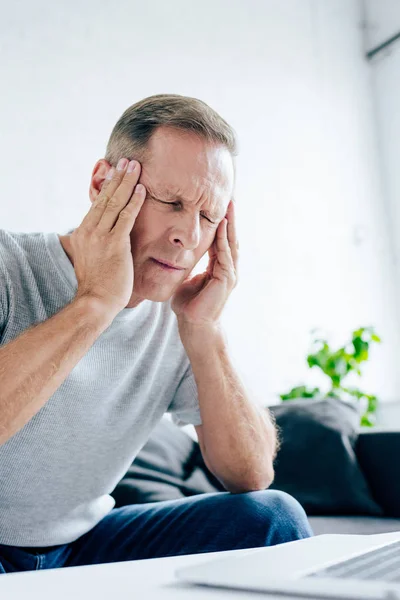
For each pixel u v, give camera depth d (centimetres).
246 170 339
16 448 107
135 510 124
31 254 114
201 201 108
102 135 295
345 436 224
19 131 275
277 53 360
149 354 124
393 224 385
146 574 57
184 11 330
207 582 51
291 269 343
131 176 108
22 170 273
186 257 111
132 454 127
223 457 121
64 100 288
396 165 384
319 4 380
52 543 116
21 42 281
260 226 338
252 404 126
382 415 349
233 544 105
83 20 298
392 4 384
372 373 361
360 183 379
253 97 347
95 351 114
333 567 52
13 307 108
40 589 52
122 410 120
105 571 59
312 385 336
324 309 350
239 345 319
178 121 108
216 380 124
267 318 330
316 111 370
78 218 283
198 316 124
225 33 343
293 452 219
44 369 92
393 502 214
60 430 110
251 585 49
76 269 108
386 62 389
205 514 111
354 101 385
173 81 321
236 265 129
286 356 331
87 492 120
